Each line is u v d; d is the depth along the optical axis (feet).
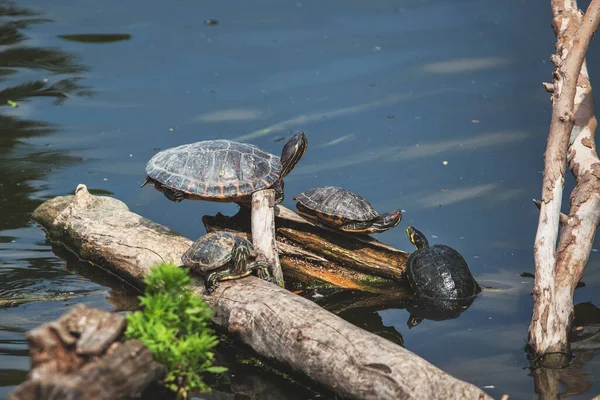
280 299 26.68
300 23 61.57
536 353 27.22
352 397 23.17
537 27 59.16
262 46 57.82
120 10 64.23
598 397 22.98
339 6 64.75
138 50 57.41
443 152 44.47
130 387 19.63
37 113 49.29
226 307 27.73
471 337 28.73
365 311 31.24
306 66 54.95
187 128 47.34
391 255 34.06
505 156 43.80
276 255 31.32
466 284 31.96
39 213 37.91
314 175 42.42
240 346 27.71
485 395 20.99
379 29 60.18
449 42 57.62
